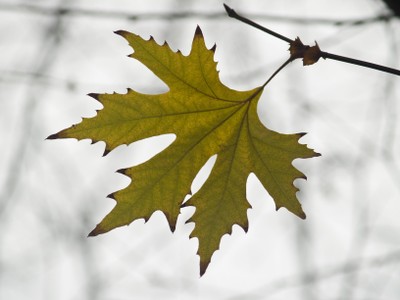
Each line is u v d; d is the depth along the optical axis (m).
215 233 1.33
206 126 1.33
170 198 1.33
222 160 1.33
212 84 1.33
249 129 1.34
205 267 1.33
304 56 1.28
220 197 1.33
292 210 1.33
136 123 1.32
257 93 1.33
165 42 1.31
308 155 1.33
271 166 1.33
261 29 1.28
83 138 1.31
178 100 1.33
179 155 1.33
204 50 1.32
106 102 1.32
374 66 1.27
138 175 1.32
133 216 1.32
